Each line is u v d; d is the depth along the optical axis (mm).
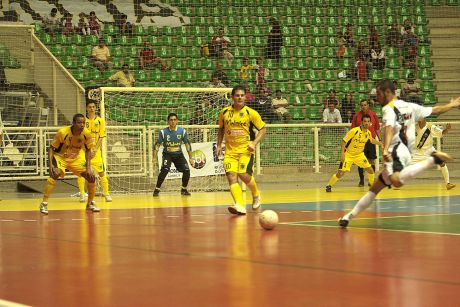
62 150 18047
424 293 6508
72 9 40125
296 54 40094
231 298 6414
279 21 41688
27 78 32906
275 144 32125
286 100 35781
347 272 7738
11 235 12445
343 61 40094
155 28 39500
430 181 33062
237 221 14461
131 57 37938
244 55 39625
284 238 11125
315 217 15156
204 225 13633
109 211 18203
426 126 24453
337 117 34438
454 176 34344
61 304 6301
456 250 9492
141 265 8484
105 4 40812
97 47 36594
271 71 39031
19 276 7879
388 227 12703
